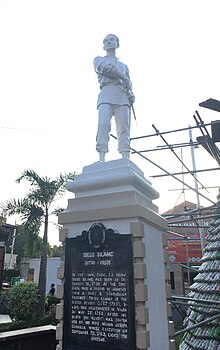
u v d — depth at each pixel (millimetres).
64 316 7043
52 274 29234
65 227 7695
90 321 6719
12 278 39281
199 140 9859
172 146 10133
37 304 18922
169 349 7008
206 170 10383
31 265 33688
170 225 11969
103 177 7578
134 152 10367
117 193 7219
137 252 6582
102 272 6852
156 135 9984
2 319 20328
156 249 7457
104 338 6445
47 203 21641
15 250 54250
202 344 8312
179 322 16578
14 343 9156
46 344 10070
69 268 7316
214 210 10953
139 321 6191
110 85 8523
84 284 7023
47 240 21094
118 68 8391
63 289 7250
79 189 7895
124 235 6773
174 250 22594
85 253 7191
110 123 8508
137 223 6723
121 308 6430
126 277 6539
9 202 21312
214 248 9859
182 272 22375
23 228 21609
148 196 8195
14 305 18703
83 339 6684
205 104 9273
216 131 9266
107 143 8445
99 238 7051
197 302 8969
